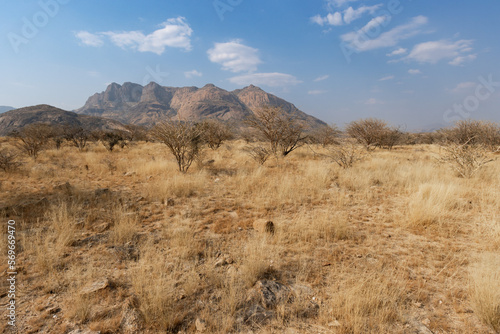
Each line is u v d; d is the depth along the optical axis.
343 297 2.57
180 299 2.64
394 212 5.32
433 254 3.59
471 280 2.84
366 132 20.22
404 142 28.72
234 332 2.24
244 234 4.27
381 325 2.27
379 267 3.21
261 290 2.71
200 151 11.52
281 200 6.10
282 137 14.57
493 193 6.04
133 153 16.38
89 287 2.74
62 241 3.70
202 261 3.43
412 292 2.78
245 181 7.79
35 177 8.48
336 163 11.54
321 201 6.16
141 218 4.96
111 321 2.31
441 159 9.63
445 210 5.07
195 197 6.52
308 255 3.59
